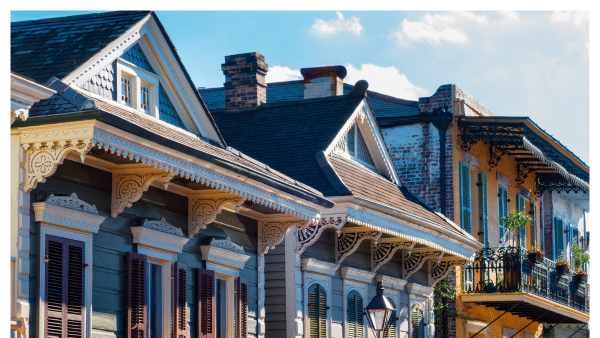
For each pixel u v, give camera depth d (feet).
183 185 40.09
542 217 97.50
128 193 35.81
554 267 82.53
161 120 41.34
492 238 80.23
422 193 73.31
